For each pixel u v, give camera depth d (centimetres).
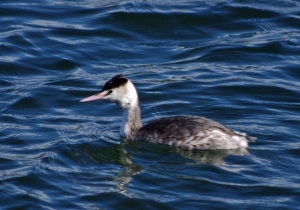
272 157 1485
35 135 1603
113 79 1570
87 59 2055
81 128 1645
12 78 1939
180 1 2356
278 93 1848
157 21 2238
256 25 2238
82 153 1521
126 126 1586
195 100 1802
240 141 1521
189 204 1323
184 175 1421
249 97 1823
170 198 1341
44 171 1434
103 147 1549
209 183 1389
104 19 2234
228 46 2117
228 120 1689
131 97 1570
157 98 1811
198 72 1973
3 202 1330
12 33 2145
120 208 1316
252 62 2042
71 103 1789
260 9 2294
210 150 1511
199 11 2283
